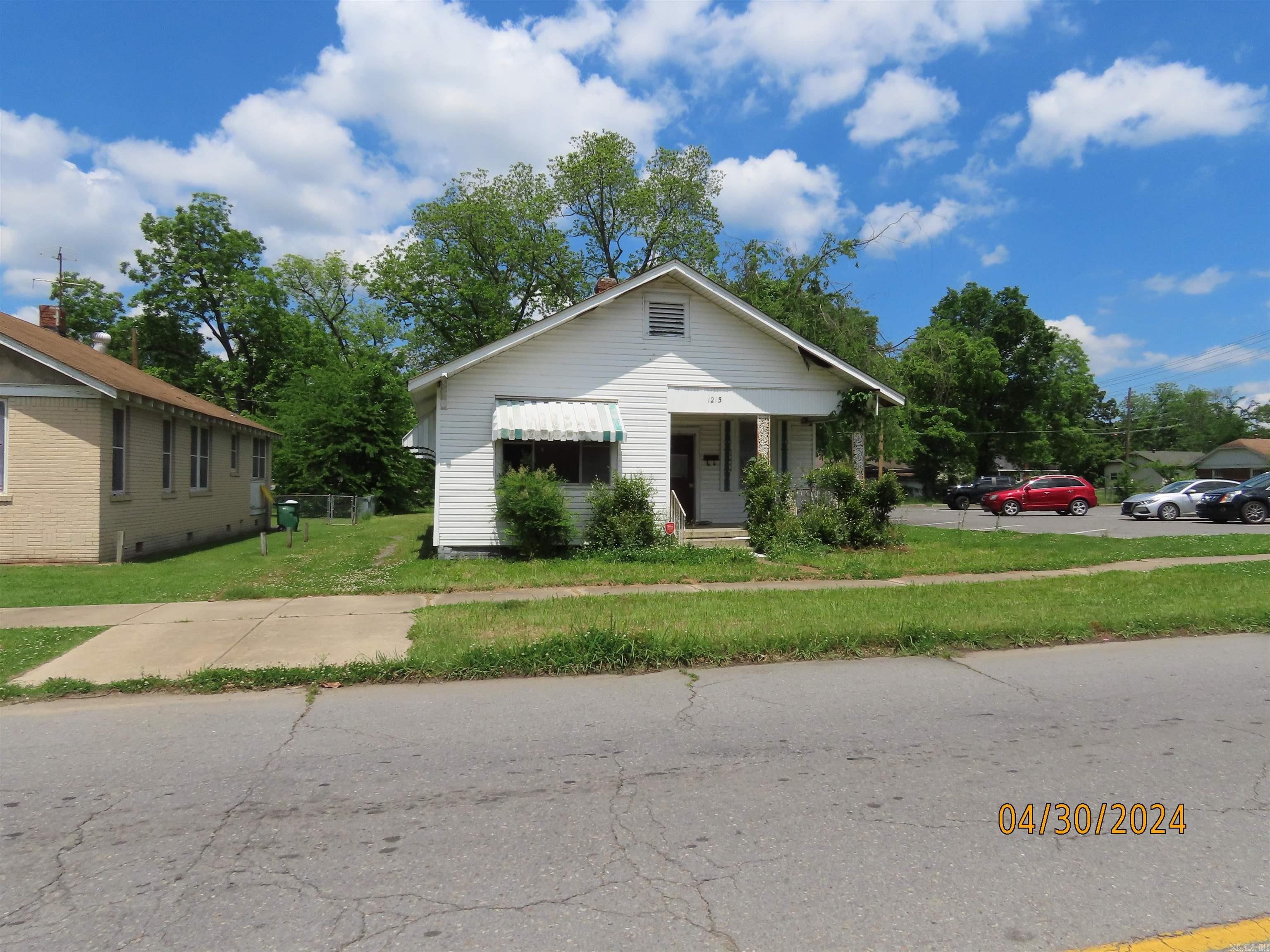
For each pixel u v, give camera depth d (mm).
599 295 16281
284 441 34656
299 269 47094
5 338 13961
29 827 4047
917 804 4297
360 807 4266
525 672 7035
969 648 7984
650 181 38562
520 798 4375
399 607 10055
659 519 16781
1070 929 3123
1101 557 15031
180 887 3447
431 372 15430
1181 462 79188
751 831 3967
